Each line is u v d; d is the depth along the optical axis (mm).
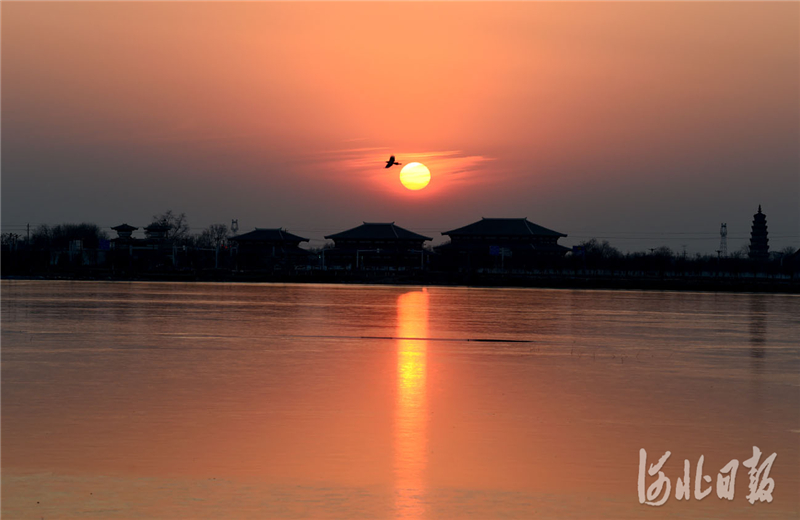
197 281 165750
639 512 18219
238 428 25359
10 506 18031
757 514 18234
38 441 23609
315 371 37219
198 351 44406
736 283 154875
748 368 39938
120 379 34531
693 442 24250
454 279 171500
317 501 18531
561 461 22016
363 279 172625
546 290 137875
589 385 34094
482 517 17703
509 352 45344
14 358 40969
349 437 24328
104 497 18672
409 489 19484
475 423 26391
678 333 58094
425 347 47406
